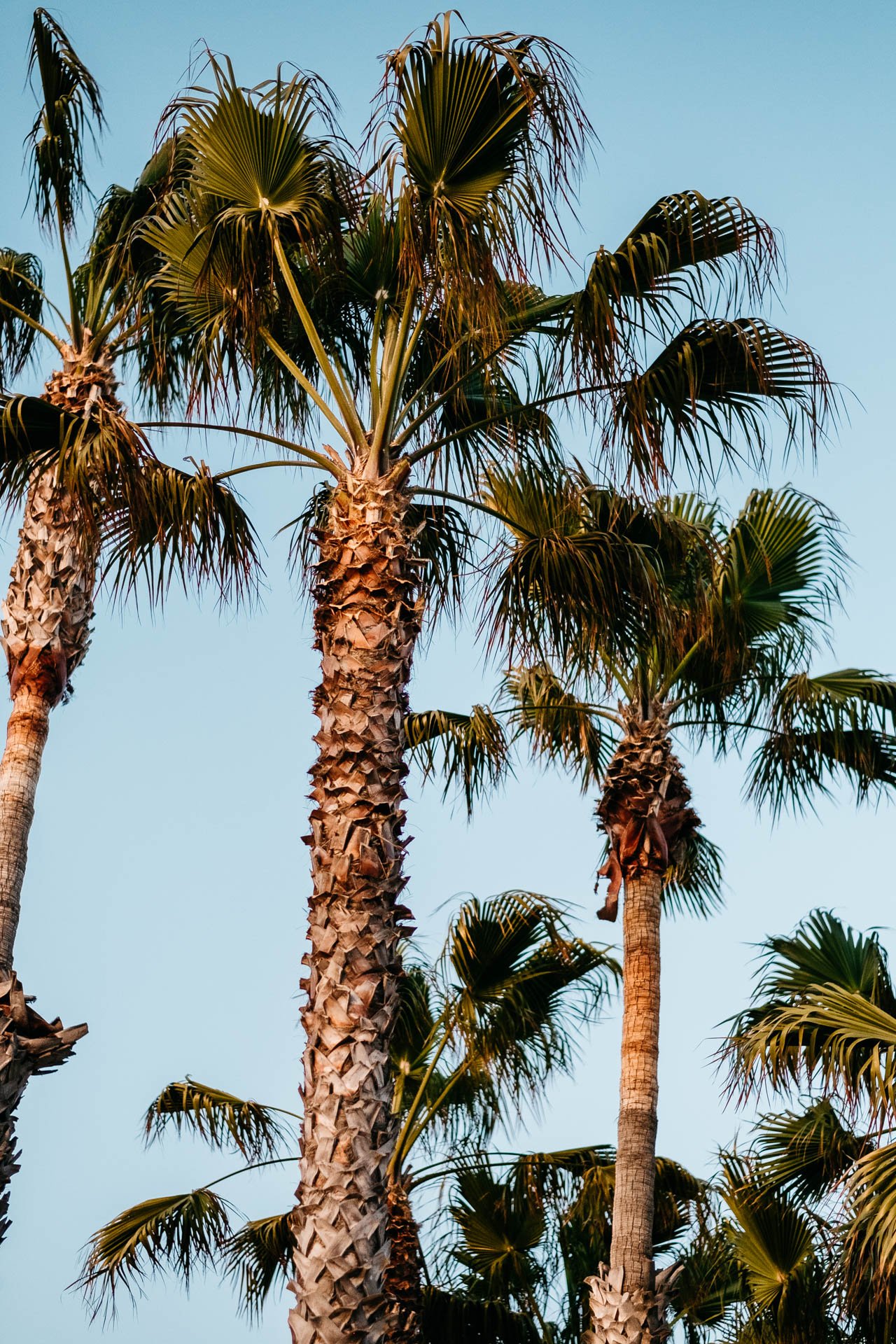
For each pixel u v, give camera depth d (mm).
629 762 12008
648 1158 10820
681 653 12211
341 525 7875
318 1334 6352
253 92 7934
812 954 10016
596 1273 14016
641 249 7930
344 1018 6832
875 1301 8500
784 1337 10461
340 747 7324
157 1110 13008
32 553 9539
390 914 7066
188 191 9297
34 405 8133
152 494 8148
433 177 7695
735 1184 11164
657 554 10398
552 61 7637
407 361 8242
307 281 9297
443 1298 12500
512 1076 12227
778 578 11984
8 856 8773
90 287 10562
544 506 9648
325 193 8141
